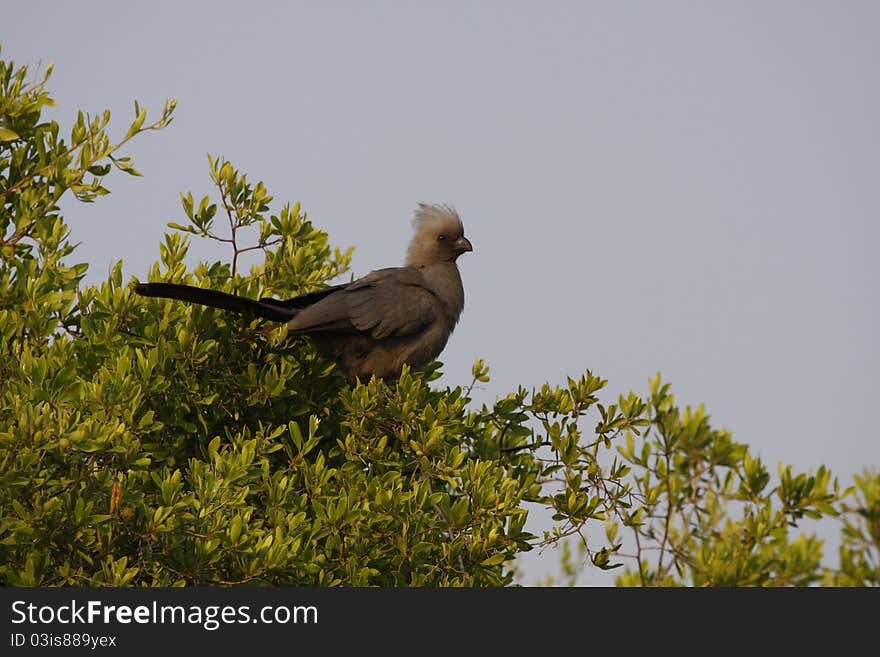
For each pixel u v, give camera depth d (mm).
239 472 11773
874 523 9461
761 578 9477
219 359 14891
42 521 10875
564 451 13258
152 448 13555
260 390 14172
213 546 11266
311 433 13250
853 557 9516
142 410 13516
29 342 13641
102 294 13977
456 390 15562
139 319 14117
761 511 9703
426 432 13141
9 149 14625
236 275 15547
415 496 12383
